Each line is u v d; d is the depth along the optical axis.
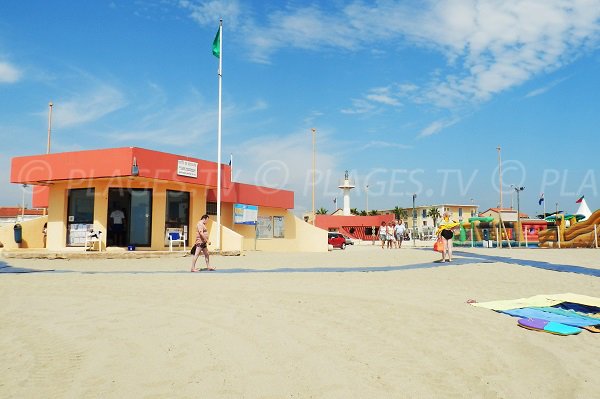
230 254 23.19
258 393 4.80
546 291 11.64
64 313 8.65
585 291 11.73
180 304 9.52
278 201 32.53
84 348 6.40
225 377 5.27
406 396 4.75
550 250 29.42
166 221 24.03
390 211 110.94
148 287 11.78
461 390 4.93
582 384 5.11
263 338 6.89
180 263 18.52
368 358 5.98
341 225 70.38
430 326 7.66
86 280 13.05
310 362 5.80
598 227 34.06
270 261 19.78
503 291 11.62
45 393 4.82
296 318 8.23
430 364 5.76
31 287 11.76
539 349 6.36
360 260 20.45
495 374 5.42
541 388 5.00
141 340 6.79
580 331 7.31
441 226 26.78
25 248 25.27
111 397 4.71
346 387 4.98
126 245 22.89
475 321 8.02
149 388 4.94
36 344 6.61
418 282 13.23
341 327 7.59
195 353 6.16
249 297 10.32
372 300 10.01
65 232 23.59
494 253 25.75
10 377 5.29
